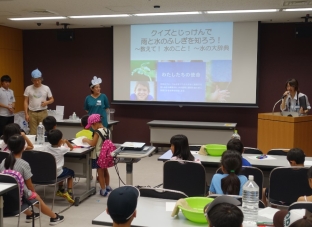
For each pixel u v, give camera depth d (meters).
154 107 7.66
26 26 7.73
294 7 5.43
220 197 1.61
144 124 7.73
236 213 1.34
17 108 8.17
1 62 7.65
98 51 7.85
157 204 2.38
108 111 7.02
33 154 3.76
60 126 6.85
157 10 5.80
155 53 7.40
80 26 7.68
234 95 7.05
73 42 7.97
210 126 6.76
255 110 7.12
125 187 1.75
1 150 3.79
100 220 2.07
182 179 3.35
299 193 3.06
